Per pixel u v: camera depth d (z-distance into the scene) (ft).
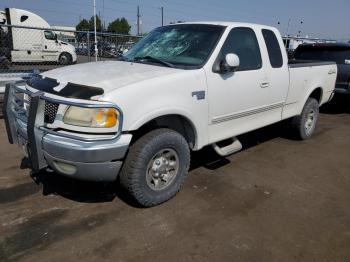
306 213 12.10
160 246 9.89
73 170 10.30
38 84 11.61
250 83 14.67
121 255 9.45
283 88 16.99
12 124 12.39
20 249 9.52
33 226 10.59
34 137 10.53
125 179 11.16
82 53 37.45
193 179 14.38
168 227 10.83
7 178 13.70
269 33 16.26
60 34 62.44
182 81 11.91
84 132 10.07
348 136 22.44
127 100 10.34
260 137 21.09
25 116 11.57
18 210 11.44
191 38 14.15
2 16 68.33
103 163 10.21
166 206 12.07
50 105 10.59
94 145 9.96
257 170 15.75
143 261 9.25
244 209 12.14
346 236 10.80
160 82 11.27
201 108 12.66
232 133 14.62
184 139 12.26
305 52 30.71
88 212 11.50
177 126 12.82
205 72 12.71
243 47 14.64
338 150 19.30
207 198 12.80
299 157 17.83
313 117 20.75
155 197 11.76
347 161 17.57
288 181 14.73
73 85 10.69
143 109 10.73
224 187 13.78
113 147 10.16
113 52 26.73
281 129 21.13
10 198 12.19
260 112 15.98
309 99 20.17
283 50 16.96
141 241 10.08
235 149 14.62
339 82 28.58
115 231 10.51
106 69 12.63
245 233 10.69
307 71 18.92
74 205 11.89
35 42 59.52
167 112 11.40
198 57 13.20
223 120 13.88
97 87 10.35
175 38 14.62
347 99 28.86
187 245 9.99
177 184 12.42
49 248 9.62
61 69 13.12
